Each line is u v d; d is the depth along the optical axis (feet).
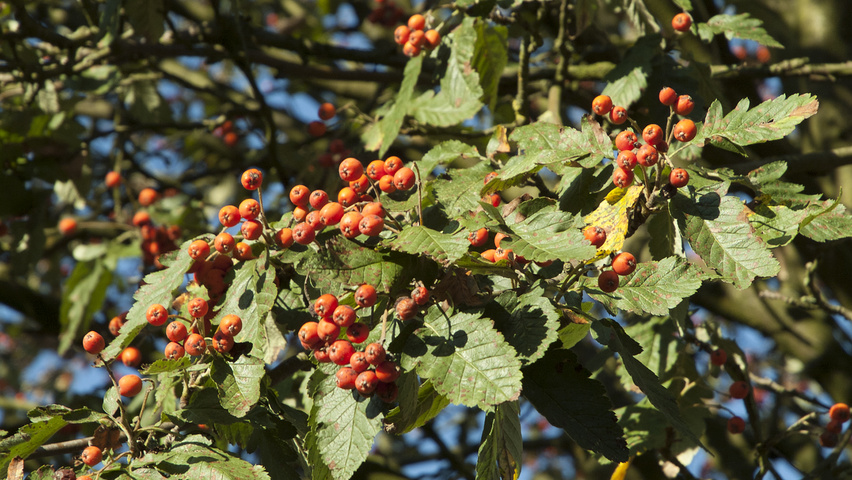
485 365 6.51
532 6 15.40
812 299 14.48
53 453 8.59
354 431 7.14
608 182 8.52
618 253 7.45
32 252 17.12
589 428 6.93
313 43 18.34
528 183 9.66
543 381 7.20
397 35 13.80
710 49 17.40
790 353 18.38
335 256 6.87
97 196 21.71
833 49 20.49
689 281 7.38
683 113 8.07
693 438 7.08
